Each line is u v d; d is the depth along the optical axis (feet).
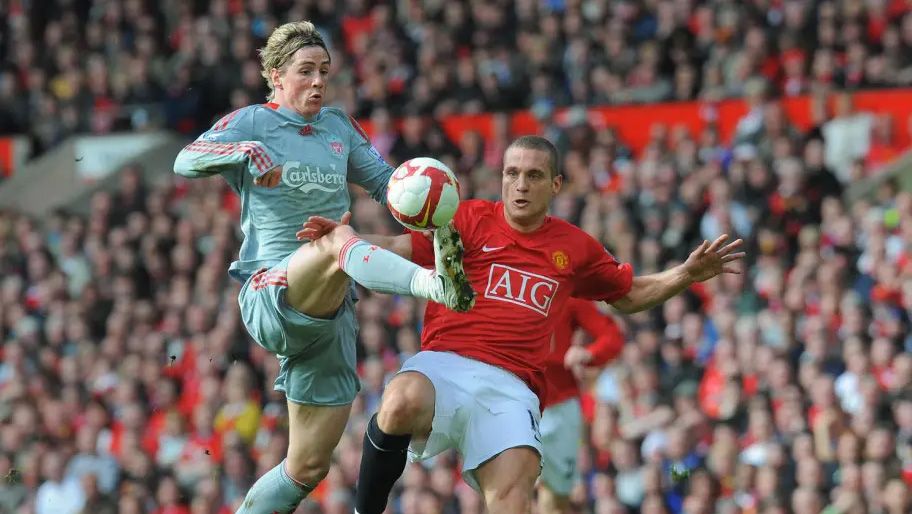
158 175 221.25
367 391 157.07
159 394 169.58
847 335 144.87
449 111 207.72
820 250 164.66
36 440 171.73
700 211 174.09
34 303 199.41
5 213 220.02
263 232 83.15
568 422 111.24
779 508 129.29
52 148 234.38
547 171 81.15
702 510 131.44
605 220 176.04
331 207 83.61
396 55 217.36
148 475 159.94
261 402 164.45
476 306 81.20
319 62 82.84
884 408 134.10
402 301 168.14
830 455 131.54
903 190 173.99
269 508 87.66
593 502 139.13
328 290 79.41
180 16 240.12
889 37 191.93
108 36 244.22
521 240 81.87
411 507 140.15
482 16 217.77
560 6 216.33
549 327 82.23
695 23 203.82
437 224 73.87
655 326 157.17
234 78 226.38
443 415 79.87
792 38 194.49
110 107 233.76
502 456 79.00
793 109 186.80
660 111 194.49
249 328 83.51
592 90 203.41
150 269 197.57
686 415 140.77
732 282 158.51
